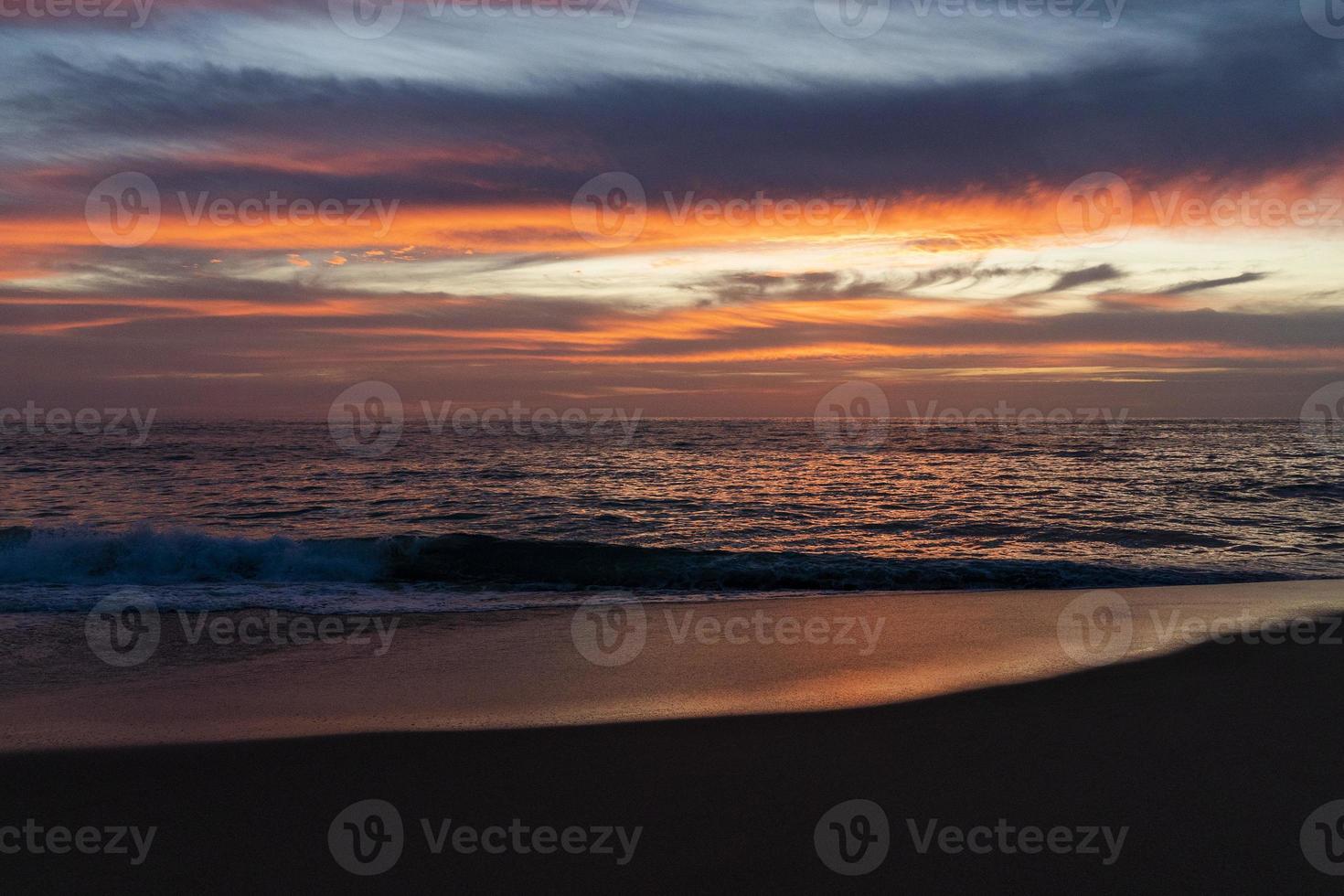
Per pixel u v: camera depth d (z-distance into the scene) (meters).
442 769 4.27
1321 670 5.87
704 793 3.96
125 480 24.89
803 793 3.94
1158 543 14.41
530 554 11.64
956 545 14.35
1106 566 11.39
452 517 17.58
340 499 20.48
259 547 11.51
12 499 20.19
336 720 5.08
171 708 5.35
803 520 17.33
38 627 7.74
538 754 4.46
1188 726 4.77
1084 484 24.73
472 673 6.22
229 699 5.54
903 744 4.57
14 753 4.50
